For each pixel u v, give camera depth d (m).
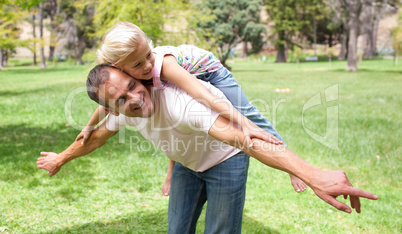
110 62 1.92
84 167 5.68
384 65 36.31
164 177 5.31
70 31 51.66
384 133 7.73
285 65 42.00
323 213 4.24
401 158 6.16
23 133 7.80
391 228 3.90
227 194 2.29
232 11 35.41
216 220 2.35
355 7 29.72
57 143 7.03
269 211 4.27
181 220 2.50
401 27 38.75
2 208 4.21
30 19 42.50
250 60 55.00
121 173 5.41
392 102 12.24
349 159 6.11
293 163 1.83
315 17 51.59
